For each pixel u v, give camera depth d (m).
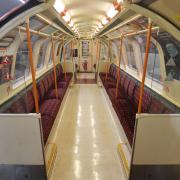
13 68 3.96
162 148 2.78
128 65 7.77
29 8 2.35
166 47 3.48
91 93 8.72
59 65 10.43
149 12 2.39
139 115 2.56
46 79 6.84
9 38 3.35
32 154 2.79
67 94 8.20
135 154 2.80
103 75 10.36
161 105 3.71
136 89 5.60
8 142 2.71
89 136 4.79
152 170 2.93
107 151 4.16
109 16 4.16
